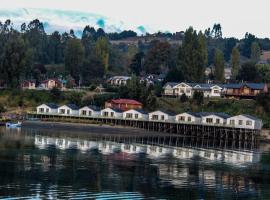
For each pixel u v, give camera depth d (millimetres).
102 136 166625
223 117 187500
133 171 97375
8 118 196750
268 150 154125
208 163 113750
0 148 119125
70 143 138375
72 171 93750
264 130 193500
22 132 165000
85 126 186000
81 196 75875
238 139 182125
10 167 94188
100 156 114750
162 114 194500
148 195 78875
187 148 142875
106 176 90938
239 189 87312
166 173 97312
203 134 188250
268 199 81500
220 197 80688
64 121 196500
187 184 88438
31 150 118688
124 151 126750
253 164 116500
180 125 192125
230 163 115938
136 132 187375
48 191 77562
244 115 182125
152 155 121938
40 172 91125
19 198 72688
